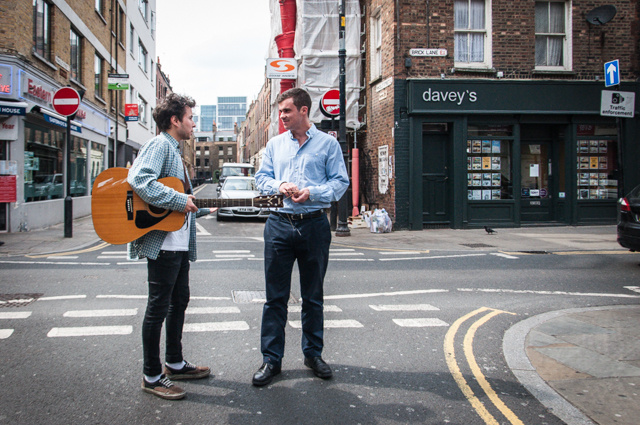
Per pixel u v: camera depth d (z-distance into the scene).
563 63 14.29
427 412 2.99
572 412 2.98
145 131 31.22
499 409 3.04
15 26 11.36
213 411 2.96
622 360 3.82
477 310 5.46
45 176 13.67
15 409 2.92
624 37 14.20
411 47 13.55
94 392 3.18
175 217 3.11
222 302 5.59
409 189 13.62
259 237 12.27
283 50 12.27
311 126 3.65
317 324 3.60
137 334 4.36
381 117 14.77
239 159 101.38
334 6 16.58
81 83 17.00
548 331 4.59
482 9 13.95
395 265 8.32
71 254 9.04
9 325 4.57
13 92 11.32
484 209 13.88
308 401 3.12
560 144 14.44
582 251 9.84
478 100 13.60
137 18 27.69
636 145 14.27
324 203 3.57
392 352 4.07
